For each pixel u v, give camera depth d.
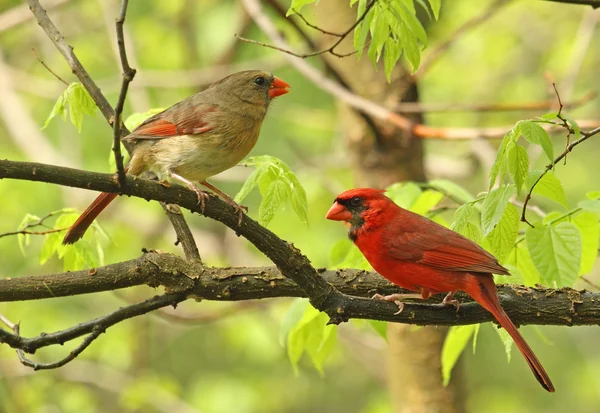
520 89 18.48
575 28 18.53
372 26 6.84
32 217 8.38
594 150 19.50
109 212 16.88
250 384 18.53
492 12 11.86
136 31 18.11
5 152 17.33
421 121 11.38
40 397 15.96
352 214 7.55
